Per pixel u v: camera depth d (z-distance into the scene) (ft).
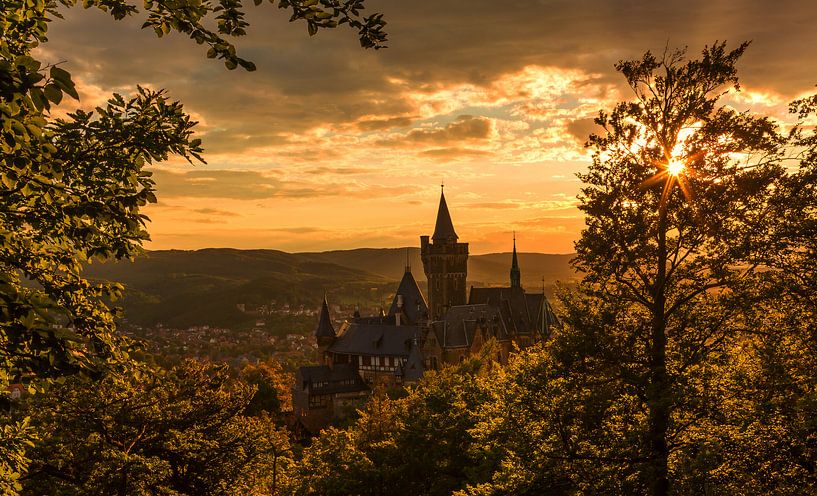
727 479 58.03
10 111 23.47
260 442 102.22
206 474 89.86
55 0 33.53
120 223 40.60
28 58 22.88
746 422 59.93
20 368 29.78
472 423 133.80
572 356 75.05
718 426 64.28
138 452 81.71
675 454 67.00
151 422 87.20
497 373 144.25
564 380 76.28
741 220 71.10
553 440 75.25
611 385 74.74
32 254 37.37
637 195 77.15
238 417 102.99
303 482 135.54
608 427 74.59
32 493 65.10
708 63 73.77
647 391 68.13
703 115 74.18
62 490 66.85
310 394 456.86
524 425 80.02
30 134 25.05
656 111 77.41
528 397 78.33
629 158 78.59
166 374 44.96
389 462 138.31
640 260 76.18
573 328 78.02
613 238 76.23
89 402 79.05
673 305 76.33
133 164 40.83
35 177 30.30
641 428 70.38
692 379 70.54
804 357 64.39
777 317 71.82
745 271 72.90
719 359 71.46
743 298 70.08
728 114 73.41
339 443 142.92
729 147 72.69
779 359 62.64
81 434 78.02
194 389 97.71
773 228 69.51
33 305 26.18
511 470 80.94
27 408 75.31
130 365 41.60
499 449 109.09
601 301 79.05
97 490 69.46
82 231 37.68
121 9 31.40
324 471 136.77
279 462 131.85
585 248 77.66
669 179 75.00
